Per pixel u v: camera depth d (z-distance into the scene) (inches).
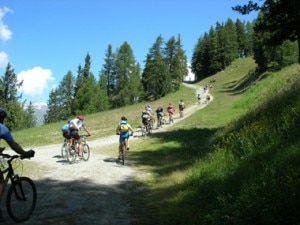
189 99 2568.9
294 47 2210.9
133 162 644.7
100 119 1774.1
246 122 552.7
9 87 2623.0
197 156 610.9
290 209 229.8
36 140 1120.8
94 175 514.0
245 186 296.7
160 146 821.2
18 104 2623.0
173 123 1328.7
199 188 379.2
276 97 567.2
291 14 598.9
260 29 645.3
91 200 378.9
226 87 3587.6
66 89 4923.7
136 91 4119.1
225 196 305.3
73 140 630.5
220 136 639.1
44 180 470.0
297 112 386.6
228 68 5477.4
